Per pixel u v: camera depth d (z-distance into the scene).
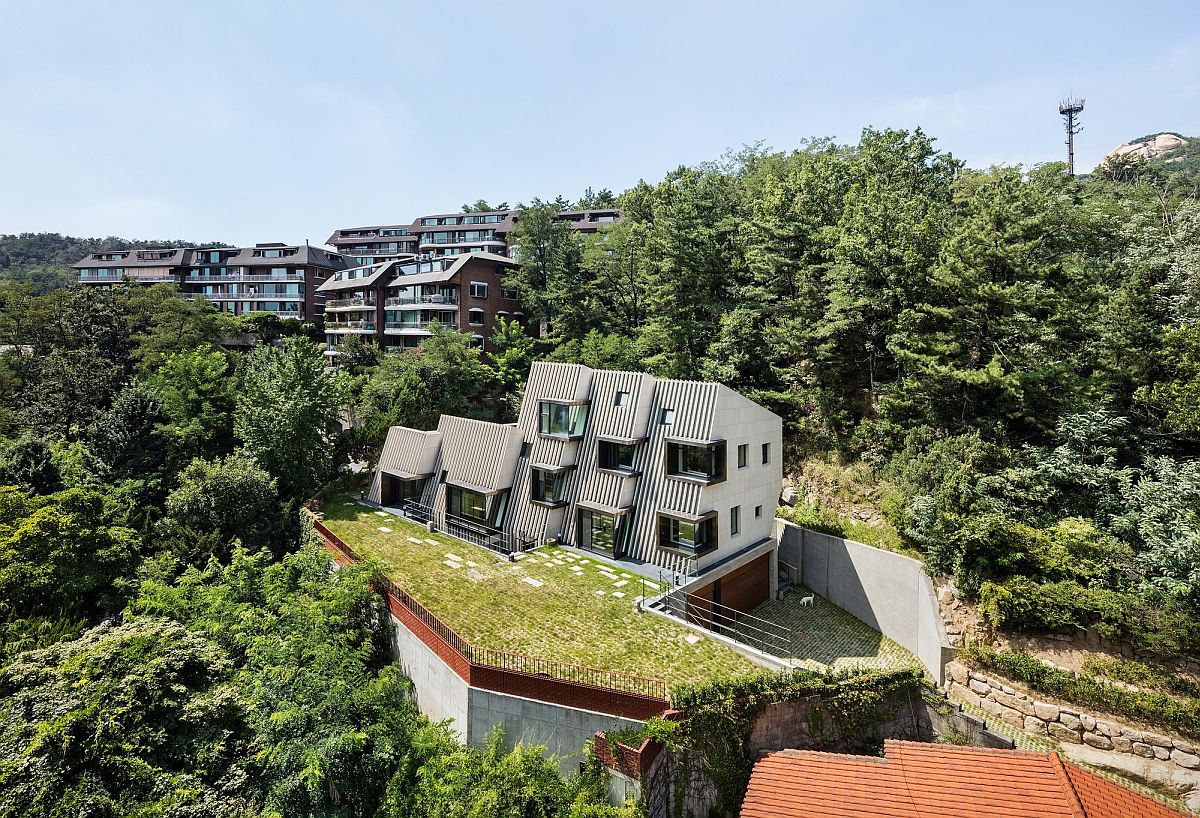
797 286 35.28
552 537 29.12
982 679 20.02
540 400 29.95
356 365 56.28
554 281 52.94
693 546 25.05
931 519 23.44
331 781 15.27
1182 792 16.22
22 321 54.62
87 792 11.10
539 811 13.12
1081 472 22.81
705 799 15.59
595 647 19.33
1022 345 27.06
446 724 16.42
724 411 26.17
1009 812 12.80
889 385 31.33
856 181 42.59
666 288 38.75
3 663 16.48
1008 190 27.89
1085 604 18.58
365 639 21.56
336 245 106.56
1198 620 16.97
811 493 32.06
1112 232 34.31
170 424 37.78
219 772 13.20
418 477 33.06
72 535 23.08
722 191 50.12
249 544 30.14
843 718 17.36
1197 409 21.47
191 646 14.78
